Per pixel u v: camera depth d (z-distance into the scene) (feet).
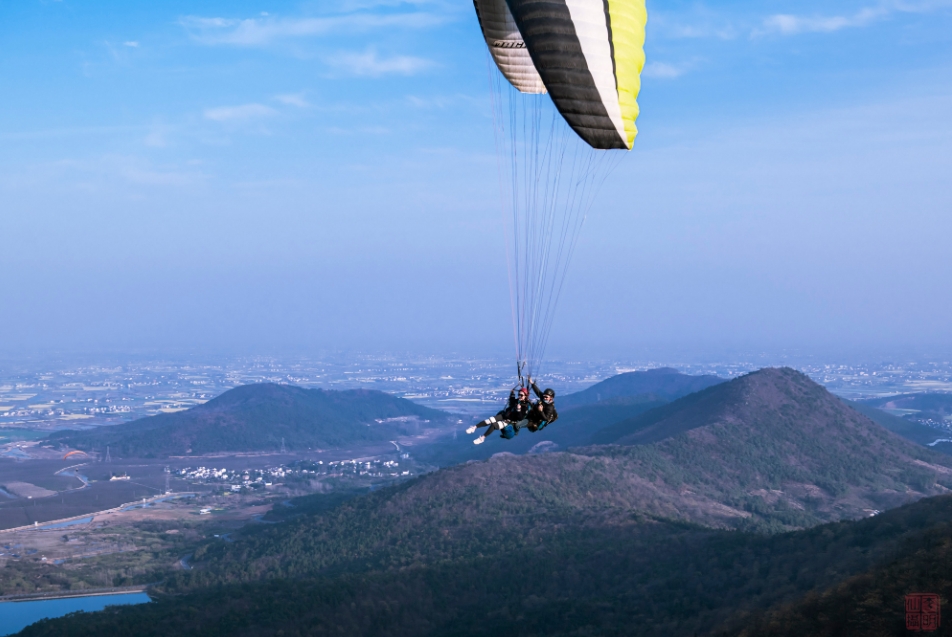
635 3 38.14
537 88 49.83
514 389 54.03
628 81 37.32
